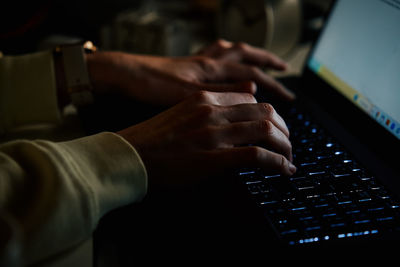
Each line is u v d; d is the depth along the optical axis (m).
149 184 0.44
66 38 0.95
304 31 0.98
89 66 0.65
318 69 0.72
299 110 0.66
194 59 0.71
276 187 0.43
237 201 0.42
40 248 0.31
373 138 0.54
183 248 0.36
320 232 0.37
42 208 0.31
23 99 0.59
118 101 0.66
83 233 0.34
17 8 0.95
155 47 1.00
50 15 1.07
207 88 0.62
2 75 0.59
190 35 1.08
